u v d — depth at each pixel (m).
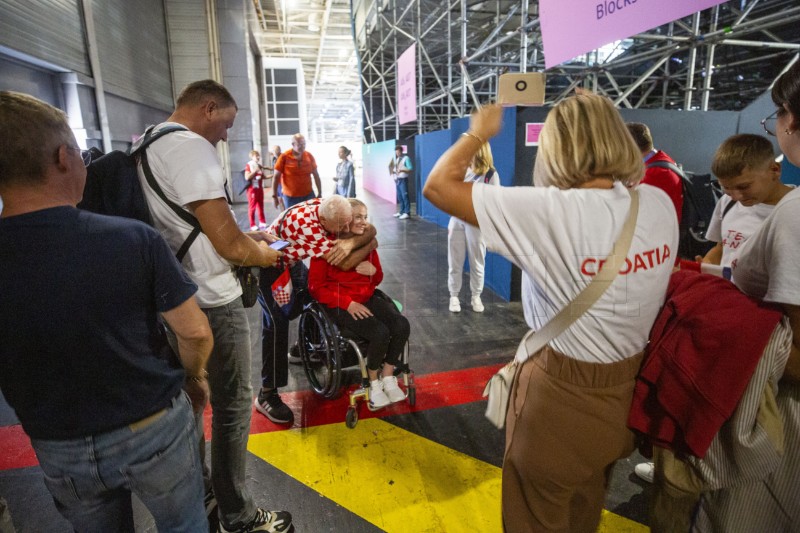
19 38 5.00
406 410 2.50
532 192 0.90
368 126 15.11
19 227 0.83
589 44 2.19
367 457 2.14
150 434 0.97
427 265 4.62
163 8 10.84
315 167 6.36
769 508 1.00
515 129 3.71
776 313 0.90
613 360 0.96
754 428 0.93
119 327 0.90
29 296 0.83
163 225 1.41
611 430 1.00
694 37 5.00
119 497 1.03
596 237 0.88
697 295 0.97
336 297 2.29
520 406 1.06
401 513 1.81
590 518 1.14
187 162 1.35
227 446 1.57
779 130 0.97
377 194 12.38
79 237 0.86
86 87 6.70
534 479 1.06
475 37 10.38
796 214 0.86
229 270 1.55
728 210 1.83
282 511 1.76
